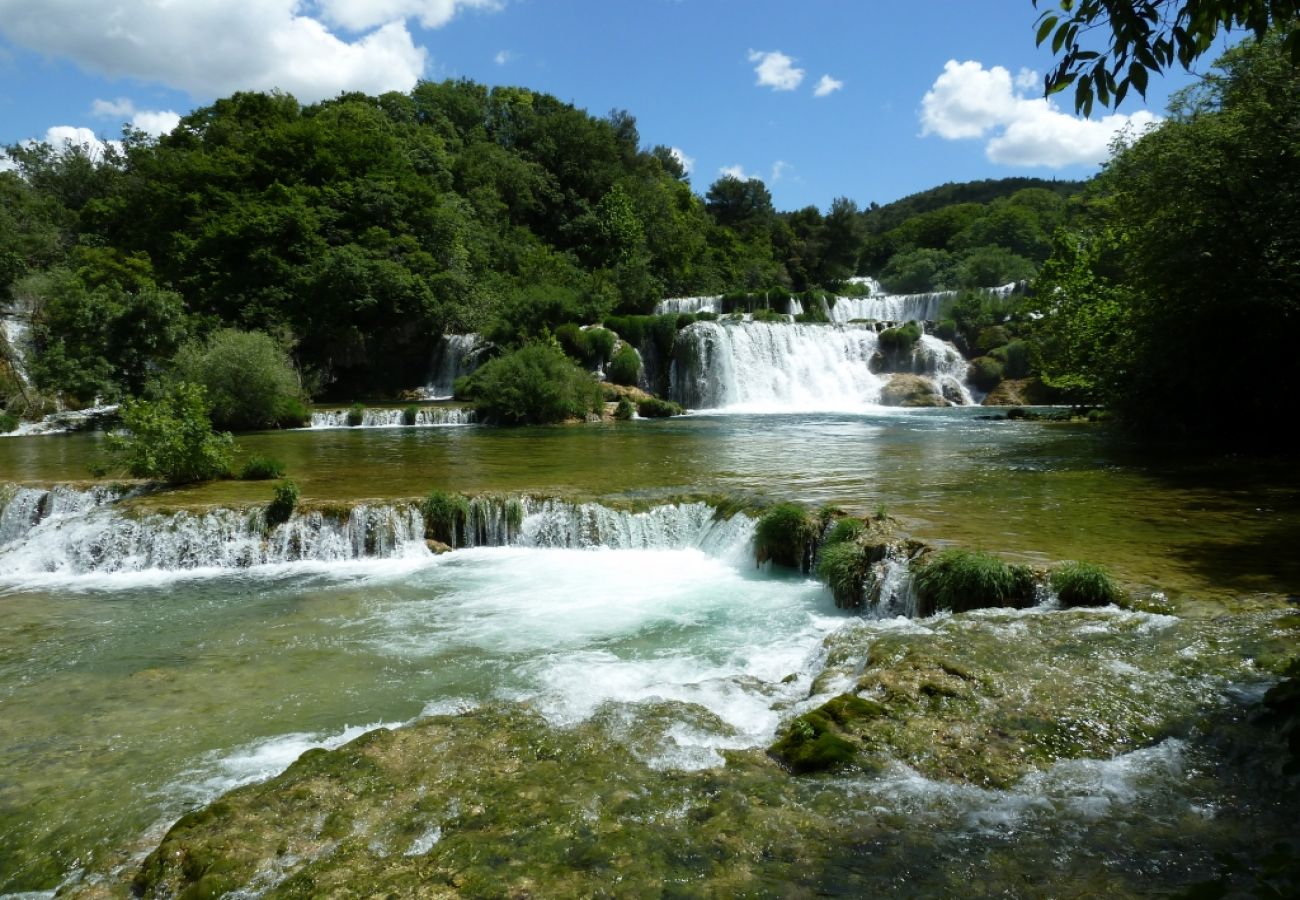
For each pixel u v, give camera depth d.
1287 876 4.83
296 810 6.11
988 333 48.62
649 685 8.73
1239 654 8.05
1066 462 20.64
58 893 5.62
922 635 9.05
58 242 53.81
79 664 10.26
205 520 15.57
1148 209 22.17
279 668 10.05
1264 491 16.02
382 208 51.50
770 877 5.09
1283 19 5.05
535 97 93.19
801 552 13.77
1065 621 9.30
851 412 41.16
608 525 16.00
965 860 5.20
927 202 169.38
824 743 6.67
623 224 72.75
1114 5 4.77
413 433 32.38
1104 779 6.10
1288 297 19.06
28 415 35.66
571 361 41.78
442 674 9.74
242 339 35.50
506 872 5.21
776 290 58.97
